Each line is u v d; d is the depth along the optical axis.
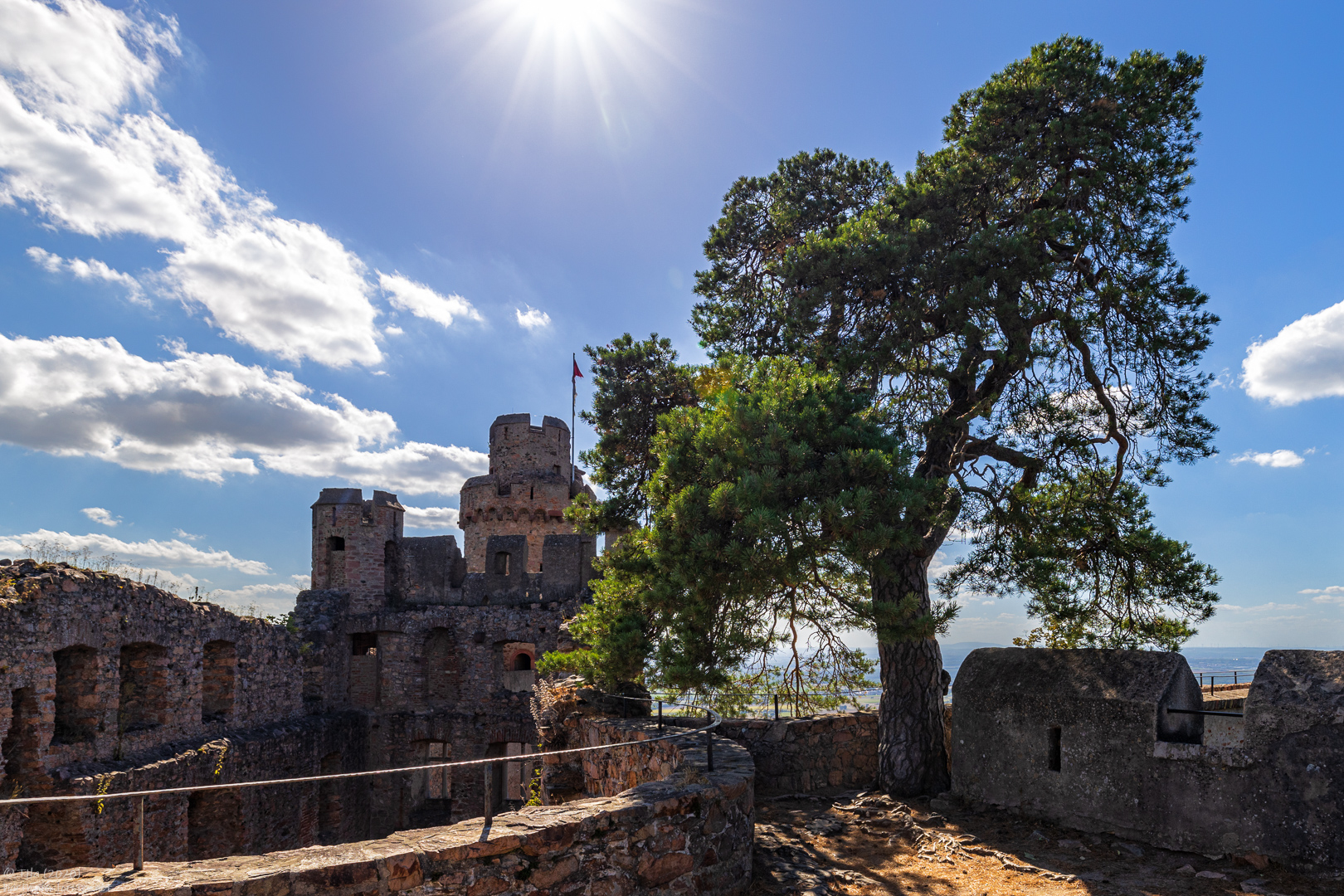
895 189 14.19
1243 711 8.20
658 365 19.89
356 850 6.12
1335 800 7.43
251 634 24.03
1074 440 12.90
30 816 14.96
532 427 40.97
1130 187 12.83
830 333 14.09
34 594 15.16
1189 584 13.02
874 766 13.40
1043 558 12.65
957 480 12.80
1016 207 14.04
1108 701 9.31
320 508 32.88
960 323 12.52
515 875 6.37
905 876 8.27
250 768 22.06
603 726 13.38
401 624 31.31
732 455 11.00
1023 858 8.60
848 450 10.66
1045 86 13.23
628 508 18.56
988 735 10.62
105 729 17.11
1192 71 13.40
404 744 30.64
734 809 8.00
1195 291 12.66
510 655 32.09
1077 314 13.56
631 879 7.01
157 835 17.56
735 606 11.70
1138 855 8.45
